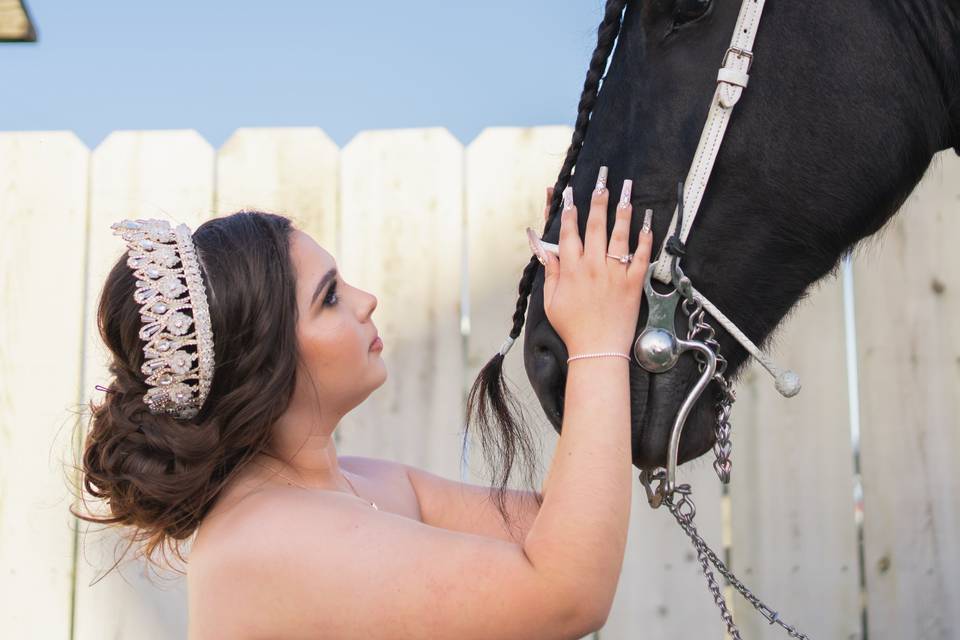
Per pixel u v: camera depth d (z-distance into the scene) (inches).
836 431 81.9
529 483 51.6
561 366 44.2
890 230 83.0
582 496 36.2
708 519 82.0
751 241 46.0
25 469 83.8
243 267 39.2
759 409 82.6
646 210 44.0
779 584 81.9
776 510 82.1
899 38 47.3
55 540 83.4
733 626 43.5
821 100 45.9
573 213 41.7
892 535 81.9
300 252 41.6
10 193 86.0
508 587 35.4
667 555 82.4
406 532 37.1
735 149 44.9
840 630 81.4
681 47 45.0
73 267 85.4
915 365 82.4
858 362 82.8
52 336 84.8
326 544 36.7
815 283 54.2
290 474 42.0
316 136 86.3
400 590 35.8
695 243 45.3
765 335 48.3
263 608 36.7
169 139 86.7
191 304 38.4
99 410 41.6
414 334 84.7
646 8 45.3
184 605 82.9
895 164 48.1
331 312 41.3
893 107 47.2
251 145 86.4
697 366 44.3
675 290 43.4
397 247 85.1
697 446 44.9
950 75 48.9
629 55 46.7
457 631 35.6
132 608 82.9
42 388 84.4
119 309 39.5
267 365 39.3
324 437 42.4
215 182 86.5
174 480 38.6
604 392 38.5
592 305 39.8
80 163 86.4
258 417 39.0
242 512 38.8
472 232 84.8
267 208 86.0
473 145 85.4
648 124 45.1
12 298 85.1
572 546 35.4
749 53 44.3
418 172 85.5
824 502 81.8
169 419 39.3
